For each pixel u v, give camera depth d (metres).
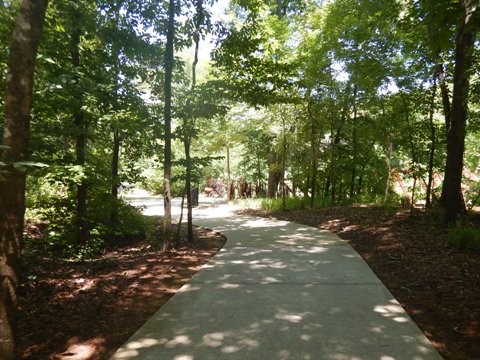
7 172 2.21
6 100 2.49
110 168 8.42
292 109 11.94
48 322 3.52
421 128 8.95
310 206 12.23
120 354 2.82
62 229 7.24
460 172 7.11
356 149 12.59
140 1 6.84
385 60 9.22
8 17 5.08
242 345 2.93
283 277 4.86
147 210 13.82
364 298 4.00
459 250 5.55
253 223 10.18
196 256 6.39
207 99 7.02
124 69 7.69
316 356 2.73
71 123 6.94
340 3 10.84
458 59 6.93
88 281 4.89
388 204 10.52
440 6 2.61
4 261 2.36
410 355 2.74
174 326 3.32
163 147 8.27
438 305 3.80
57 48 6.47
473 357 2.78
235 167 22.25
